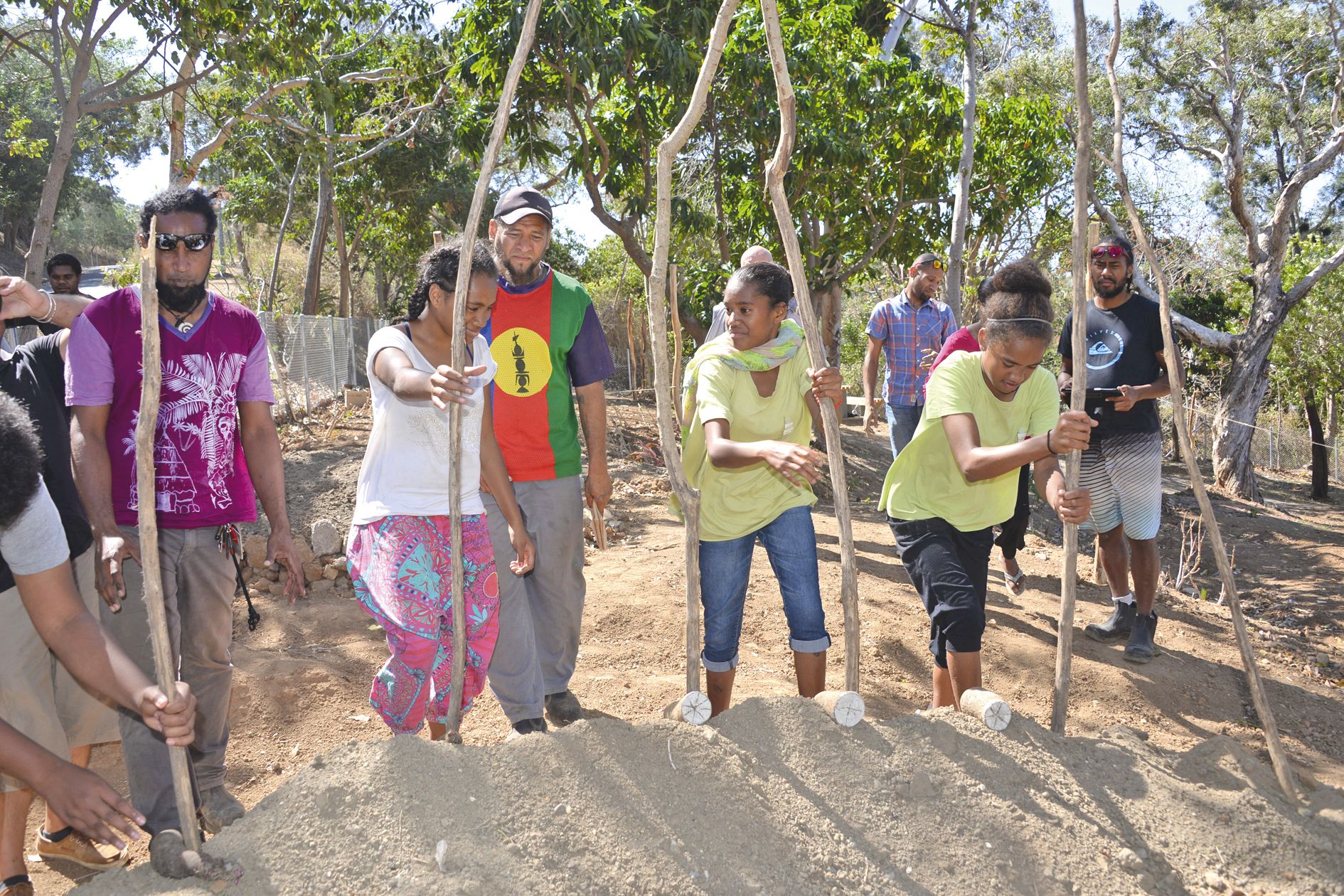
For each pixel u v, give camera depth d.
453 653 2.78
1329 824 2.70
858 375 26.89
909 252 15.76
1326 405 28.83
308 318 15.72
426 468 2.96
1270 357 21.81
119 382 2.72
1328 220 32.78
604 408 3.73
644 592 5.27
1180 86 23.62
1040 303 3.21
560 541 3.63
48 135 36.16
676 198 12.51
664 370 2.71
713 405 3.19
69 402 2.68
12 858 2.62
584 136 11.41
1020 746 2.78
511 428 3.57
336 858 2.17
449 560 3.00
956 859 2.47
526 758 2.46
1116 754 2.85
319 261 24.06
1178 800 2.72
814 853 2.42
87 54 12.37
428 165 26.38
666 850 2.34
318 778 2.32
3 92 23.11
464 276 2.50
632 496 7.97
